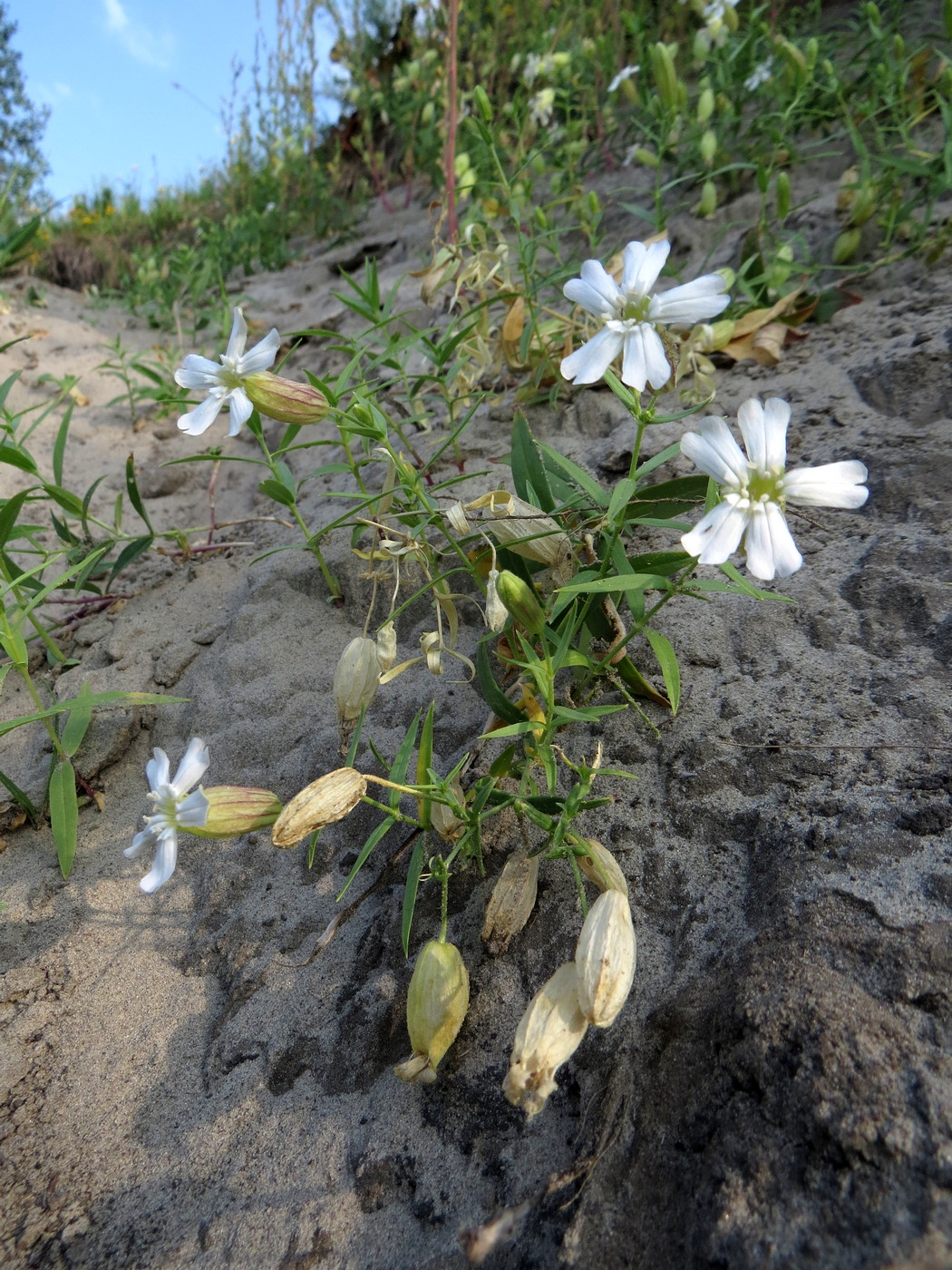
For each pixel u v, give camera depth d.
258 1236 0.13
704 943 0.14
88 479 0.39
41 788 0.23
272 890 0.19
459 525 0.18
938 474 0.22
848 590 0.20
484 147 0.49
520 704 0.19
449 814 0.16
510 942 0.16
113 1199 0.15
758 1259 0.10
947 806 0.14
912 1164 0.10
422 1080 0.14
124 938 0.19
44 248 0.84
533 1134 0.13
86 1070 0.17
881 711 0.16
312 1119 0.15
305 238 0.82
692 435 0.13
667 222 0.45
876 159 0.34
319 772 0.21
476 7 0.68
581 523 0.20
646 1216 0.11
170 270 0.71
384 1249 0.13
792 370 0.28
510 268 0.35
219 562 0.30
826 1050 0.11
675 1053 0.13
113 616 0.29
